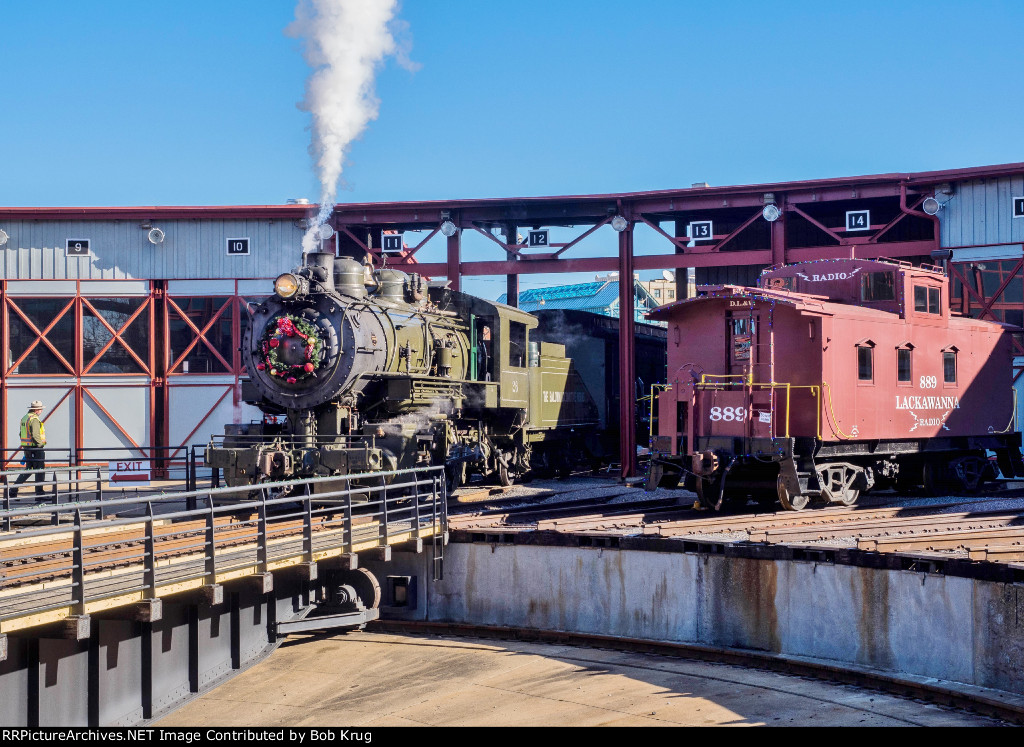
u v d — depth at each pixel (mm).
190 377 27594
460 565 16516
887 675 12289
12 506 18484
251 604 14344
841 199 25031
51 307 27797
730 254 25875
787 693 12297
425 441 18203
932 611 12188
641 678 13141
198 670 12891
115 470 26594
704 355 17906
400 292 20031
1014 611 11297
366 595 16078
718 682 12852
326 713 12320
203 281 27688
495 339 21625
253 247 27594
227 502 17906
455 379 19844
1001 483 22438
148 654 11867
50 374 27562
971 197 24047
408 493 17891
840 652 13078
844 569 13078
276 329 17562
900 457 19438
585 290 50750
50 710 10422
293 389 17562
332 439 17297
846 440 16922
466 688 13078
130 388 27641
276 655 14922
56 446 27516
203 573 11617
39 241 27734
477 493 21188
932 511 17125
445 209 26781
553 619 15703
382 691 13117
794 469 16016
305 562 13328
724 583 14211
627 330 26281
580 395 27250
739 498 18328
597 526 15914
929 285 19266
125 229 27828
